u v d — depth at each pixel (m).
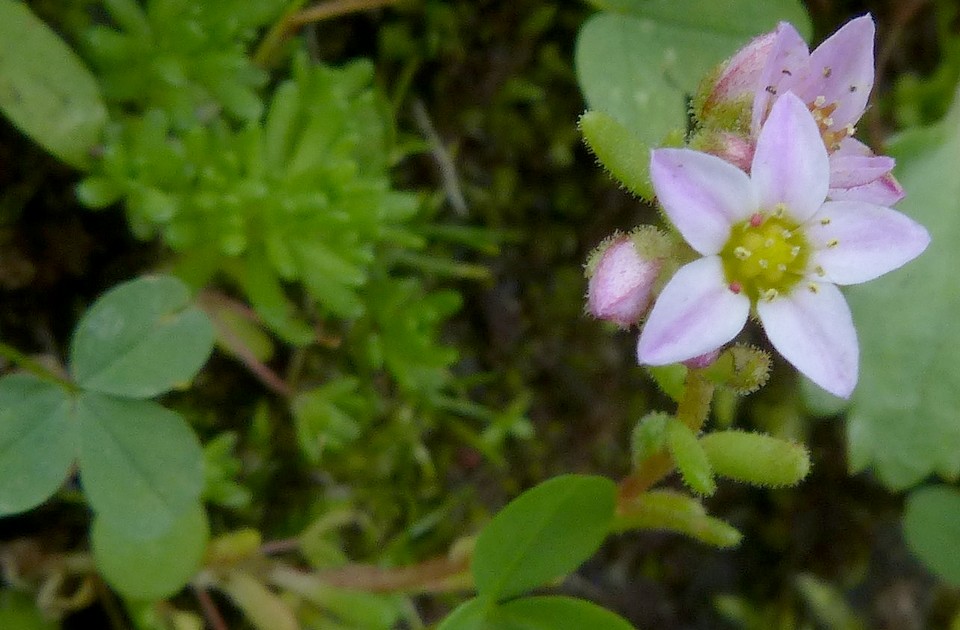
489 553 0.12
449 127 0.14
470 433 0.14
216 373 0.13
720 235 0.11
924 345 0.14
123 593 0.12
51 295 0.13
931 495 0.14
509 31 0.14
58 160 0.13
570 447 0.15
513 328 0.14
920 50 0.15
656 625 0.15
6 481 0.12
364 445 0.14
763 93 0.12
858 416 0.14
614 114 0.13
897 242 0.11
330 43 0.14
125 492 0.12
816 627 0.15
